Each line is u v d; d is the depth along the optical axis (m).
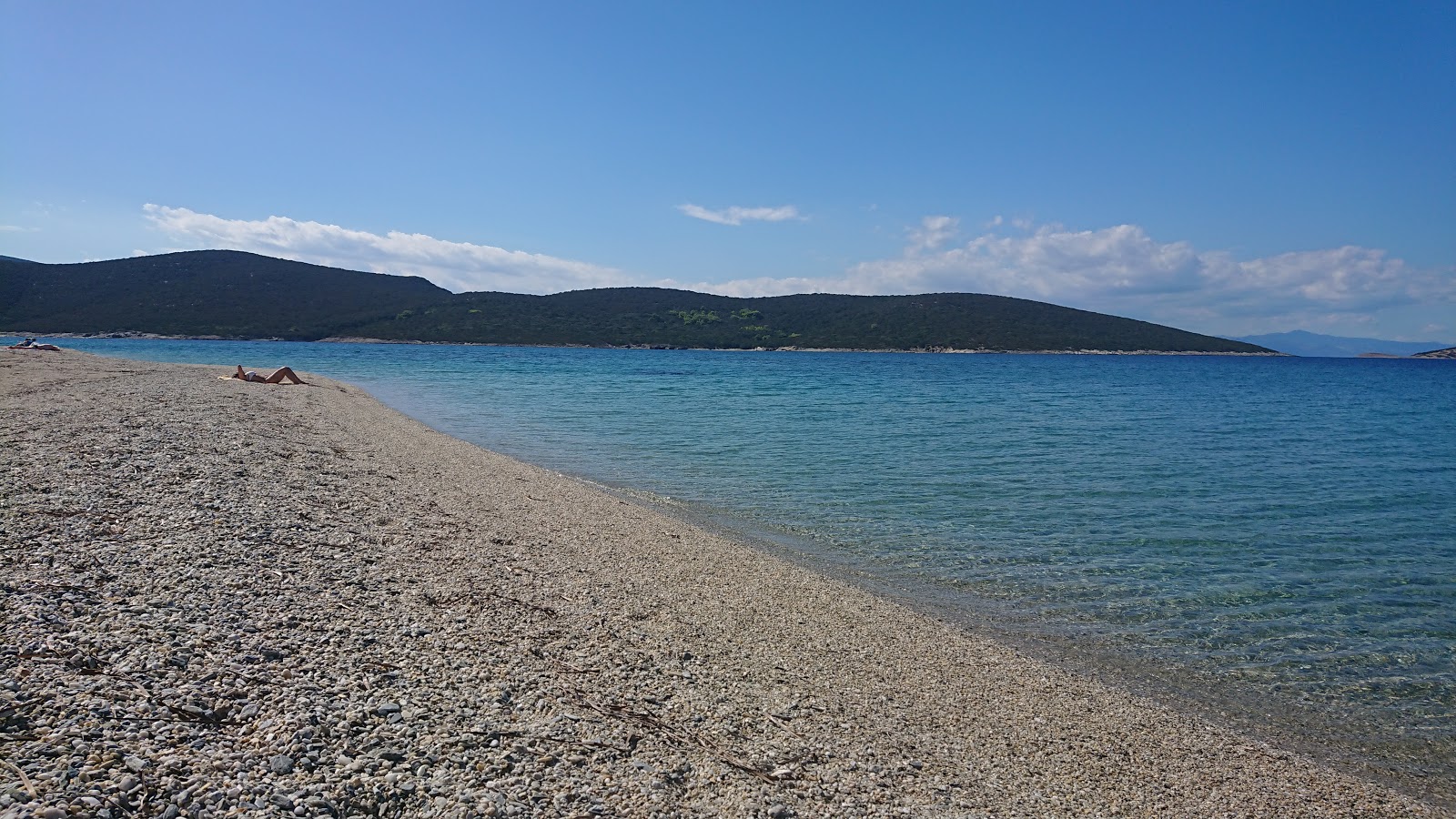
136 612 6.19
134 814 3.84
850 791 5.60
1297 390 70.00
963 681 8.20
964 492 19.75
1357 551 14.98
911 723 6.96
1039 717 7.52
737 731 6.23
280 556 8.36
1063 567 13.44
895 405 46.66
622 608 8.79
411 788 4.57
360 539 9.71
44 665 5.04
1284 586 12.68
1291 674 9.32
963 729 7.01
